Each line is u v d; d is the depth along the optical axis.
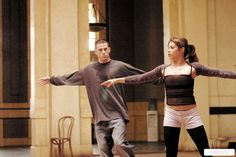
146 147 16.95
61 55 13.73
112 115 7.19
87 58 13.97
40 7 13.77
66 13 13.80
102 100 7.22
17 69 20.05
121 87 7.30
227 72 6.20
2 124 19.69
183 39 6.37
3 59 19.94
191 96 6.28
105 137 7.30
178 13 15.10
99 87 7.21
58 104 13.65
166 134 6.38
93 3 19.09
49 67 13.65
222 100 15.28
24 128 19.91
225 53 15.43
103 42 7.26
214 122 15.15
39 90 13.62
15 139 19.77
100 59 7.25
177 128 6.37
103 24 16.80
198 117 6.32
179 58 6.30
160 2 20.48
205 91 15.09
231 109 15.30
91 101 7.35
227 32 15.48
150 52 20.70
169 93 6.33
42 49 13.73
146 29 20.86
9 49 20.03
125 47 20.95
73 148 13.65
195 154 13.73
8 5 20.08
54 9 13.73
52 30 13.71
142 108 20.64
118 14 20.94
